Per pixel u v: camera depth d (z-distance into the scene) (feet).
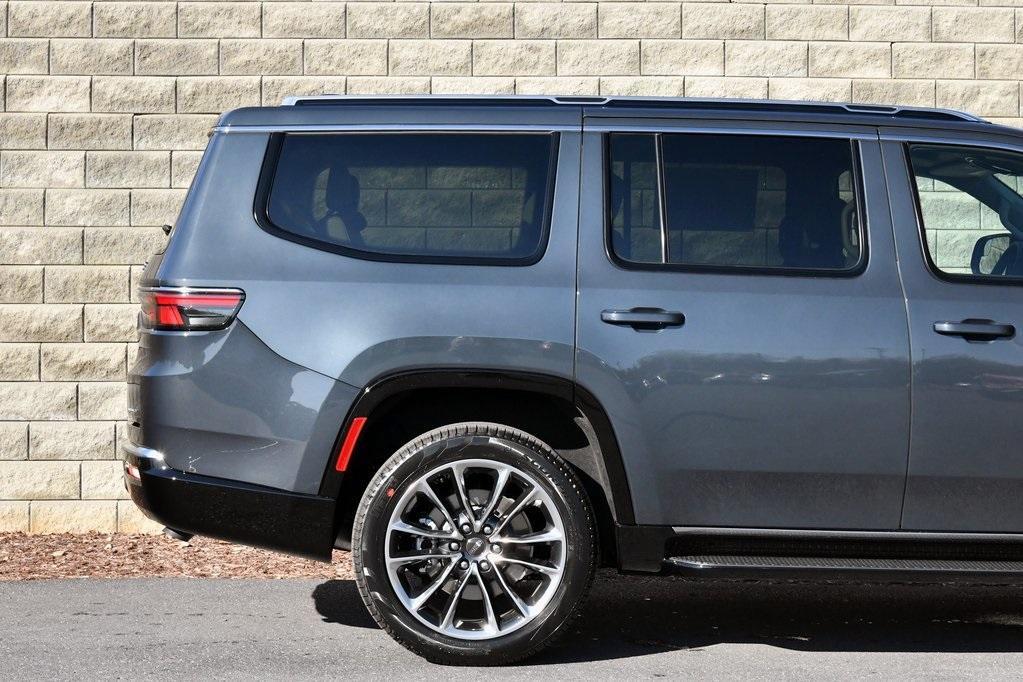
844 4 28.81
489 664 16.61
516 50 28.50
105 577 23.09
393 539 16.55
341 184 17.11
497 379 16.52
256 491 16.48
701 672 16.49
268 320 16.56
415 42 28.43
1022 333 16.80
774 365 16.53
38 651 17.47
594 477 17.48
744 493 16.61
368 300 16.58
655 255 16.94
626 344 16.55
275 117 17.38
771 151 17.38
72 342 27.86
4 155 27.99
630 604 21.16
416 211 17.06
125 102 28.17
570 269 16.78
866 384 16.57
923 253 17.15
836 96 28.84
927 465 16.62
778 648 17.97
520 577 16.76
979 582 16.44
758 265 16.98
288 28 28.32
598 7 28.58
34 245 27.94
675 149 17.29
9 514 27.68
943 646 18.20
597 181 17.11
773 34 28.76
